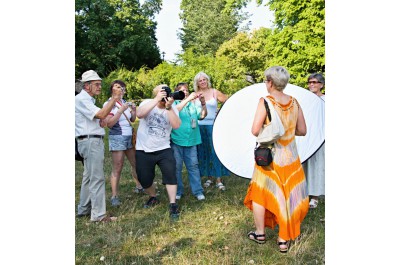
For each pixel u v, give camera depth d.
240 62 18.83
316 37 14.80
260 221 3.53
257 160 3.32
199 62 16.67
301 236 3.69
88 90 4.10
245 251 3.47
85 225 4.17
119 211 4.61
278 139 3.32
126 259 3.41
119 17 24.50
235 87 15.80
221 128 4.62
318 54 14.33
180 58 17.23
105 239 3.78
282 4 15.48
